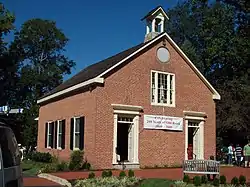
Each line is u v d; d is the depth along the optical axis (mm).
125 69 23859
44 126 30109
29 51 70250
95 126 22219
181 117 25938
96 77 22453
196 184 13859
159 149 24547
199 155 26562
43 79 65812
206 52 46312
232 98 37000
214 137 27562
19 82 64938
